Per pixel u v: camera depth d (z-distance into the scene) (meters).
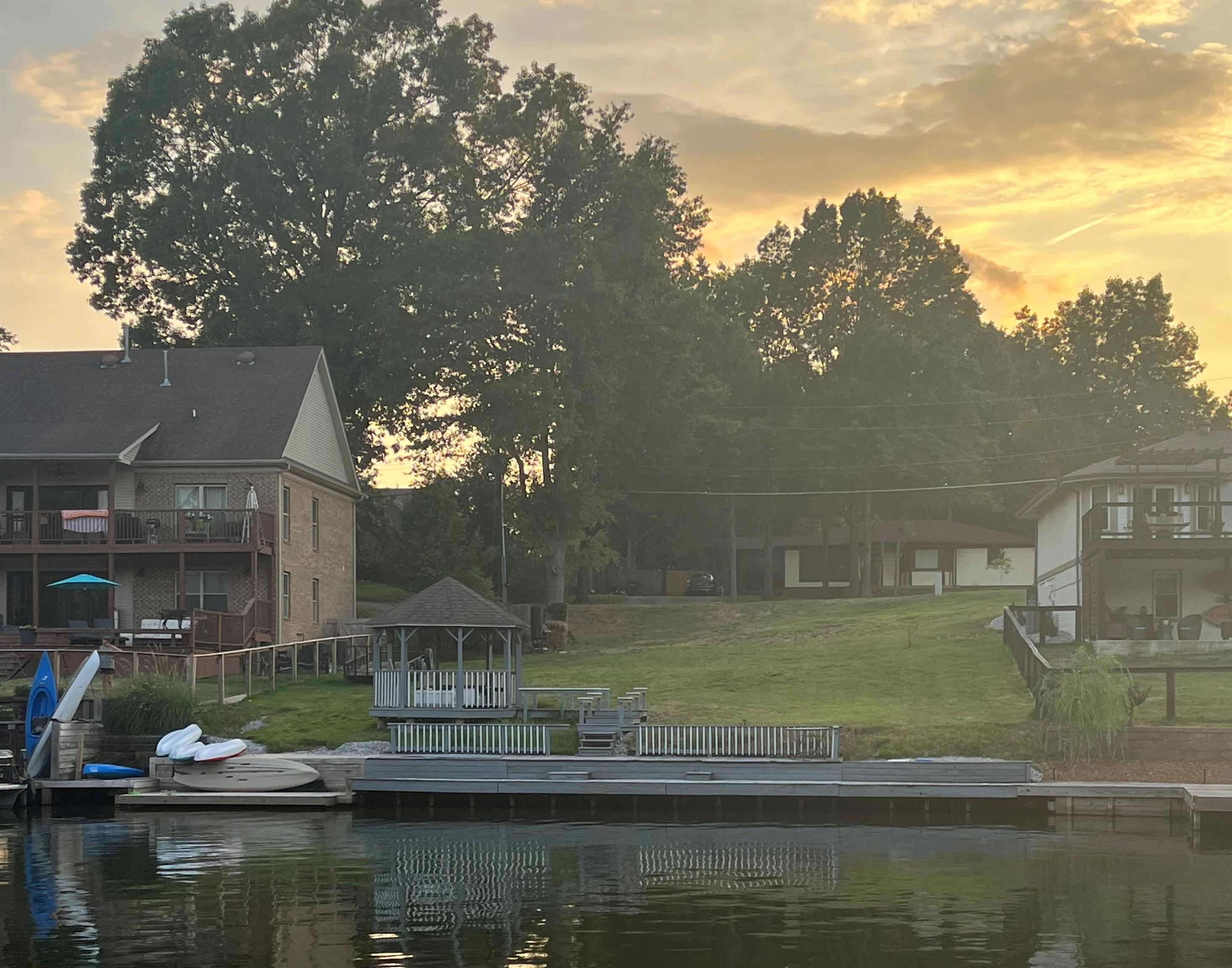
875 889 24.81
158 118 71.88
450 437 72.12
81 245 73.06
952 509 101.88
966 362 85.81
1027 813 32.78
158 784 36.25
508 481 76.69
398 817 33.66
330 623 59.62
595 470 71.06
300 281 69.81
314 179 70.88
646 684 47.12
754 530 95.44
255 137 69.44
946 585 92.94
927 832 30.89
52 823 32.94
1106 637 48.75
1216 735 35.53
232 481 53.06
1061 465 99.19
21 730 38.19
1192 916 22.77
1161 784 33.19
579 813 33.97
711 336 79.50
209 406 55.47
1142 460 49.16
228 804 35.22
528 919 22.73
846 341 87.06
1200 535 49.94
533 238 65.19
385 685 40.25
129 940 21.56
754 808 33.53
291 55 71.44
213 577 52.78
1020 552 92.56
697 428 78.06
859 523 93.00
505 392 64.50
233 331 69.19
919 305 91.56
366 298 69.19
